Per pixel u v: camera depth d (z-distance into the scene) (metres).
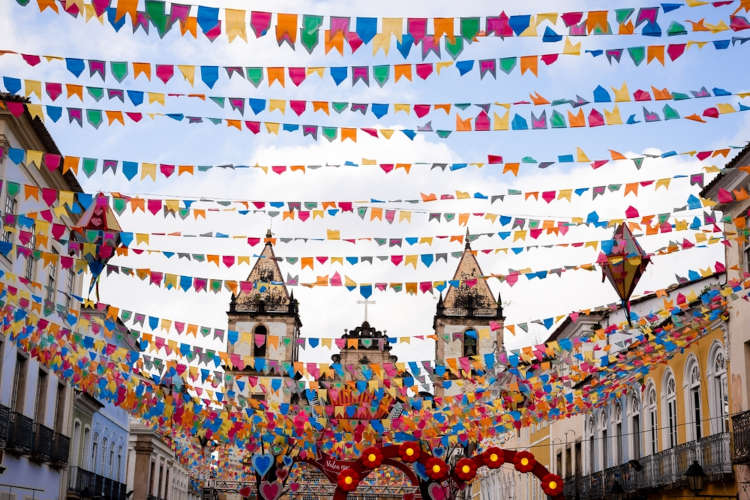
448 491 19.00
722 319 17.92
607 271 12.55
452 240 12.16
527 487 36.28
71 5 6.96
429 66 7.64
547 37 7.27
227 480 37.44
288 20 6.97
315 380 15.91
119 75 7.67
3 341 19.64
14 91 8.23
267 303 65.81
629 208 11.04
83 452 27.97
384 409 17.31
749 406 16.91
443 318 64.44
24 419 20.83
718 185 17.98
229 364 14.31
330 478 20.42
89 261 12.02
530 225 11.69
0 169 18.64
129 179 9.48
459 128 8.56
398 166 9.67
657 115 8.54
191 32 7.01
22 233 12.20
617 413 25.55
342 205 10.93
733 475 17.09
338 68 7.62
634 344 16.47
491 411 18.47
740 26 7.48
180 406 15.93
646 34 7.30
